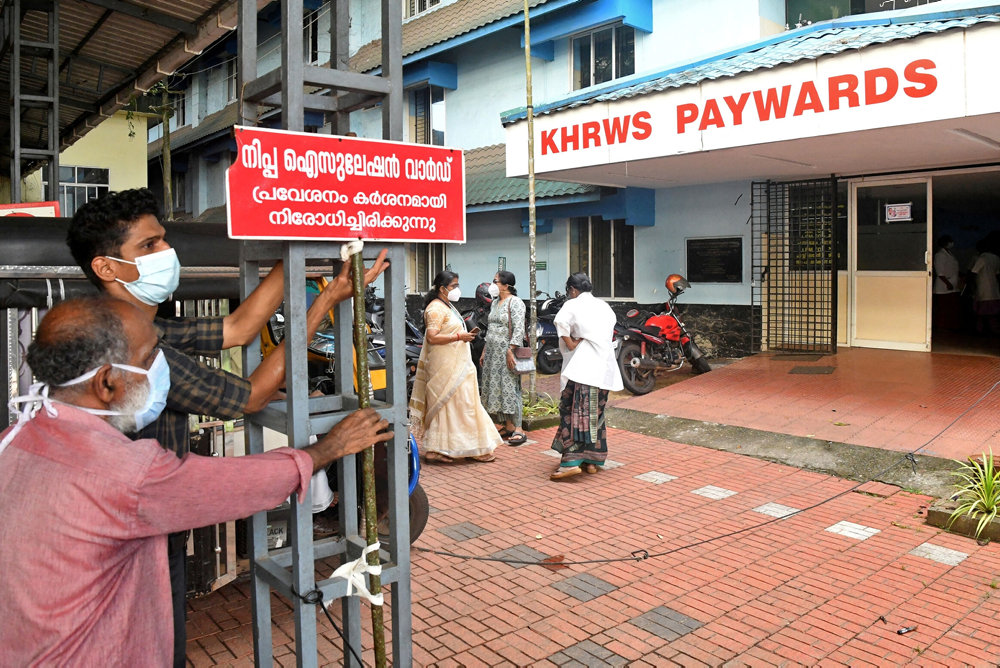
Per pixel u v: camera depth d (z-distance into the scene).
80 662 1.65
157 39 7.61
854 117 6.52
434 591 4.09
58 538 1.62
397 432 2.21
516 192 12.49
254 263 2.45
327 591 2.07
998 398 7.34
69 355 1.72
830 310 10.10
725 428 7.27
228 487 1.78
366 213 2.13
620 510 5.35
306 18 18.05
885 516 5.12
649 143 8.07
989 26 5.73
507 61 13.88
